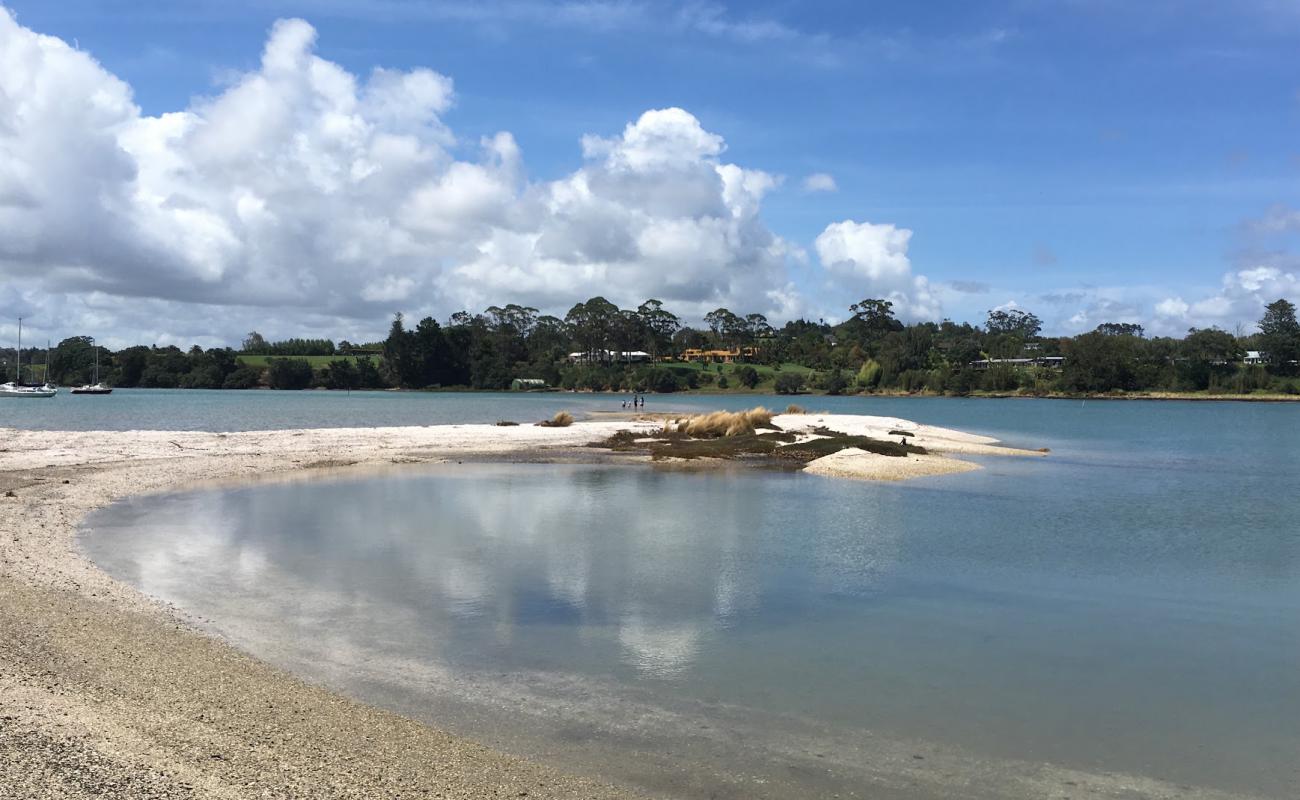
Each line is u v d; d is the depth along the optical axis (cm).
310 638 1186
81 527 1977
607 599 1451
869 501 2719
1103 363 16000
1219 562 1864
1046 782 815
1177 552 1972
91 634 1112
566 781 776
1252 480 3575
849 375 18650
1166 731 944
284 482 2903
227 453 3694
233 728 829
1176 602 1512
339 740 827
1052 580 1672
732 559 1800
